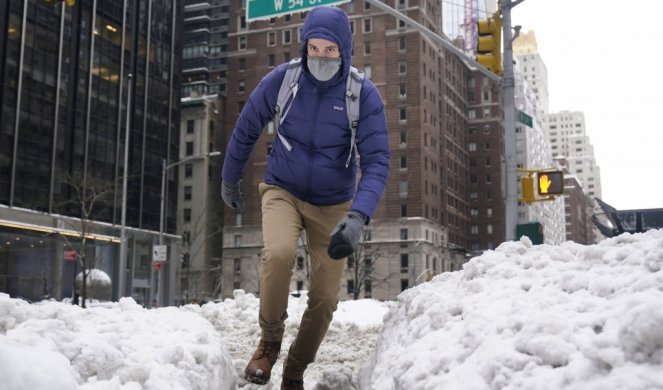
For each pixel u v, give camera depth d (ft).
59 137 131.44
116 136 148.46
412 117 245.45
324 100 11.96
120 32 151.84
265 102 12.49
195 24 337.93
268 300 11.71
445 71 293.02
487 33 38.65
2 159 118.32
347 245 10.22
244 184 255.29
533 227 32.12
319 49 11.55
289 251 11.48
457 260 293.02
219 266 240.53
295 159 12.12
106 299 125.29
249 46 271.28
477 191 340.39
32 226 120.78
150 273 157.79
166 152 168.35
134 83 156.97
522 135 435.94
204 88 324.80
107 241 140.97
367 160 11.84
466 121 338.54
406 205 241.96
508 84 38.04
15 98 121.80
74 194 131.85
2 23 120.67
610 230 54.24
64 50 134.21
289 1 35.09
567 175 633.61
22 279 118.93
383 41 250.37
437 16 279.49
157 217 162.40
